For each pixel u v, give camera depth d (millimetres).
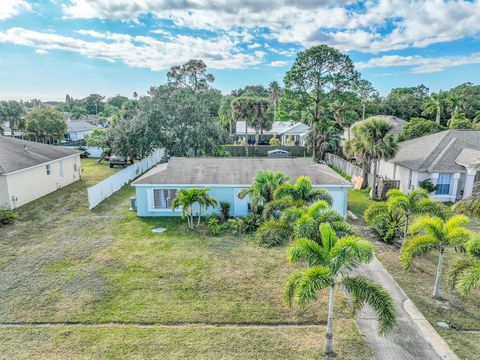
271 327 9148
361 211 20172
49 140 50188
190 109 33344
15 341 8500
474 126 43125
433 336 8781
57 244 14883
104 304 10156
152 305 10117
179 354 8039
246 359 7875
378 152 21688
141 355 7996
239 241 15195
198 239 15445
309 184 14406
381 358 7961
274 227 10711
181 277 11828
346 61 34438
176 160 21938
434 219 10742
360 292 7422
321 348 8266
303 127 51406
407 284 11469
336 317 9586
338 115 38469
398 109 61844
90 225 17469
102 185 22375
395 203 13953
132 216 18953
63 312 9742
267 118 45219
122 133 30156
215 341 8516
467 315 9711
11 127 54312
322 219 10023
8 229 16891
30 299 10422
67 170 27328
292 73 35281
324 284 7148
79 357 7926
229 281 11555
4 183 19844
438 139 25188
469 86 68000
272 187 15641
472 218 17750
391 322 7133
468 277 8938
